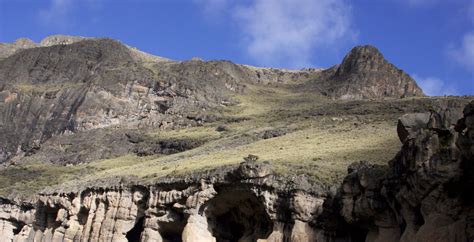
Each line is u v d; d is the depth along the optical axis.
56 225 92.62
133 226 81.81
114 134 158.38
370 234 59.25
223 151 108.62
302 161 78.31
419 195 51.16
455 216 48.50
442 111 59.09
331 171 70.38
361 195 59.44
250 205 71.25
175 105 178.75
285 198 65.88
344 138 102.56
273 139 114.50
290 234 64.06
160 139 147.12
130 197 83.00
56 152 152.62
